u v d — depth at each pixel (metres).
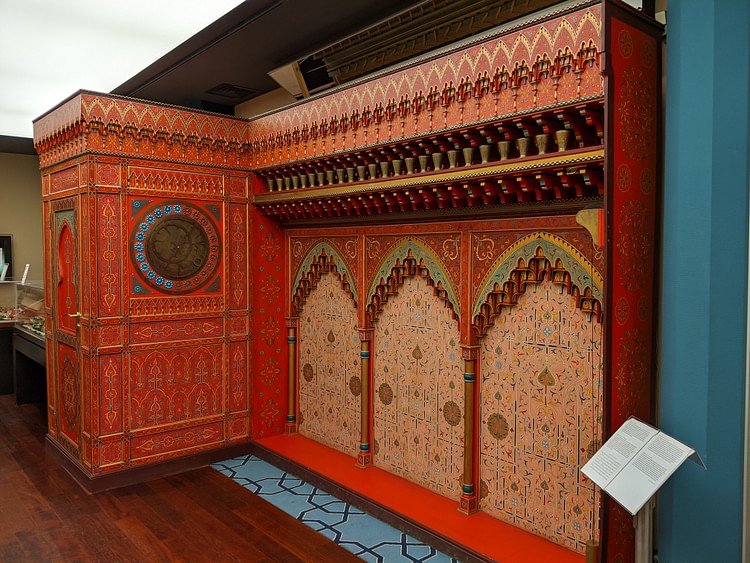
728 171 2.69
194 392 5.22
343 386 5.18
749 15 2.63
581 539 3.39
